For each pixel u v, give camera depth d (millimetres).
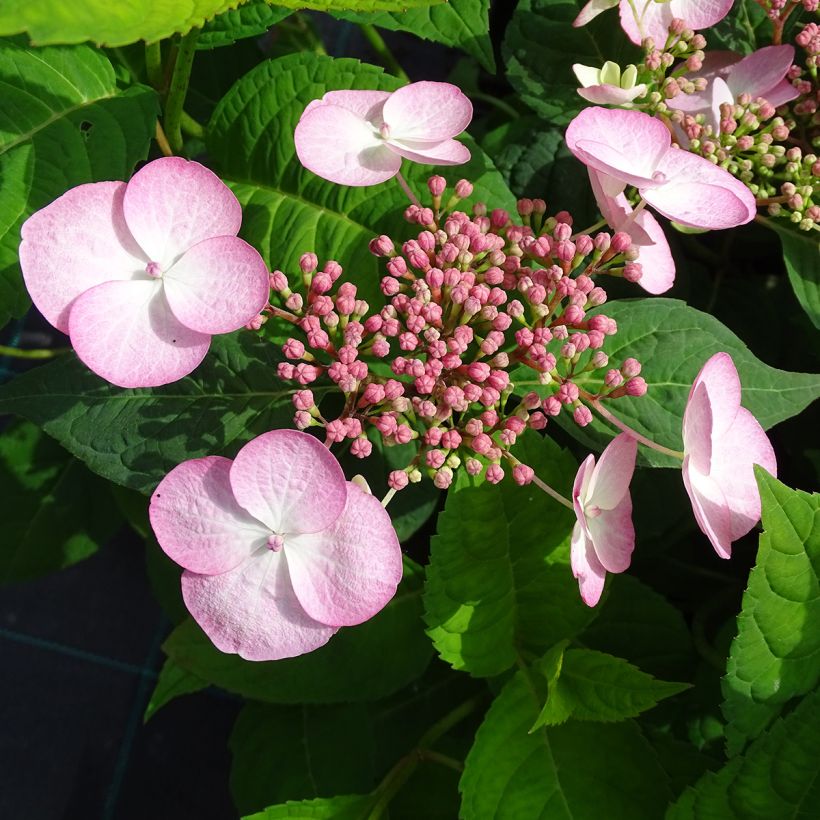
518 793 164
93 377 155
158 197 135
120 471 153
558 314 169
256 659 135
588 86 171
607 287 205
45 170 153
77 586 316
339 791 198
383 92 161
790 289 242
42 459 245
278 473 126
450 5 178
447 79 302
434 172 165
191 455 155
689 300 231
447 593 169
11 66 156
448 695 222
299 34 259
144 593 317
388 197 165
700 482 143
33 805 296
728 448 151
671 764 183
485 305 150
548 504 165
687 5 186
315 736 203
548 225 163
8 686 306
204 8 126
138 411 156
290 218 168
